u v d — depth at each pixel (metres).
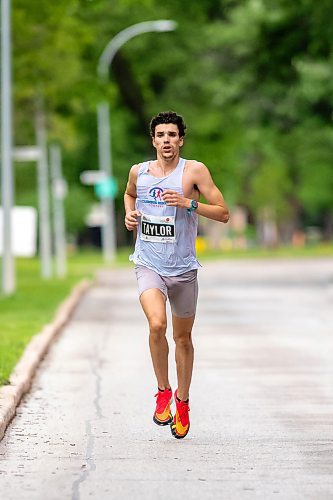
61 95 67.50
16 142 76.38
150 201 18.28
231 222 157.75
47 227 69.00
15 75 62.34
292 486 15.04
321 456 16.97
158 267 18.39
